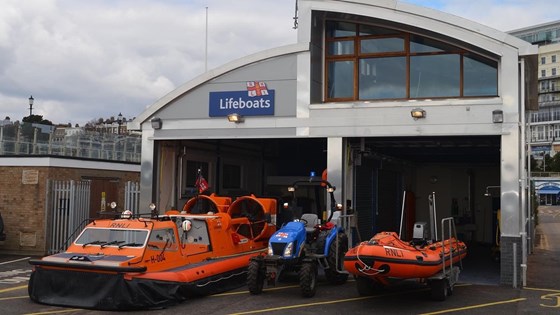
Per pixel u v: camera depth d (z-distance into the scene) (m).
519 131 12.30
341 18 14.27
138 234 10.46
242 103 14.38
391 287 11.81
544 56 127.19
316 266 11.16
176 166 16.02
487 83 13.11
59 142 21.69
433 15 12.93
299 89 13.93
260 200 13.91
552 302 10.41
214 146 17.81
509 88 12.29
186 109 14.91
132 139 24.81
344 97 14.33
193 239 11.96
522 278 12.10
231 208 14.01
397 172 20.47
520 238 12.01
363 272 9.88
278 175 21.02
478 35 12.56
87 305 9.70
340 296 10.96
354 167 14.71
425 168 23.16
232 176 19.16
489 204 22.48
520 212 12.06
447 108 12.77
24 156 17.11
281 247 10.79
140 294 9.58
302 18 13.96
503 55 12.38
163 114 15.12
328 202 13.52
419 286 11.95
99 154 23.20
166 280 9.95
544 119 125.81
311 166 20.59
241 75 14.44
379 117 13.28
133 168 20.08
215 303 10.22
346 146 13.89
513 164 12.12
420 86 13.67
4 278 12.88
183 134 14.88
